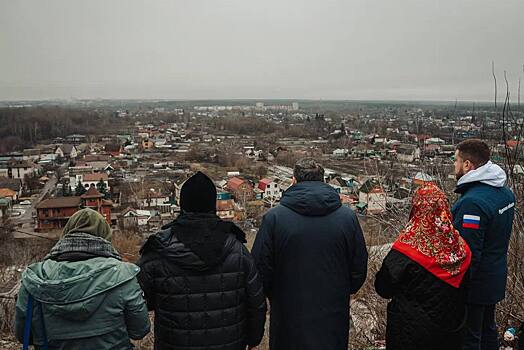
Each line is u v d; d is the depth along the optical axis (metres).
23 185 37.47
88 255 1.91
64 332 1.84
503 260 2.55
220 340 2.10
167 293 2.08
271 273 2.40
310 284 2.32
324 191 2.37
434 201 2.19
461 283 2.24
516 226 3.21
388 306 2.35
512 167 3.34
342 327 2.40
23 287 1.87
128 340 2.00
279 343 2.42
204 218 2.14
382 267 2.29
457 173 2.66
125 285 1.92
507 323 3.22
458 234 2.21
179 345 2.09
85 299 1.82
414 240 2.21
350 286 2.49
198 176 2.18
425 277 2.17
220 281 2.09
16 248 12.02
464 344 2.57
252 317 2.22
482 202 2.45
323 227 2.32
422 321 2.16
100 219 2.05
